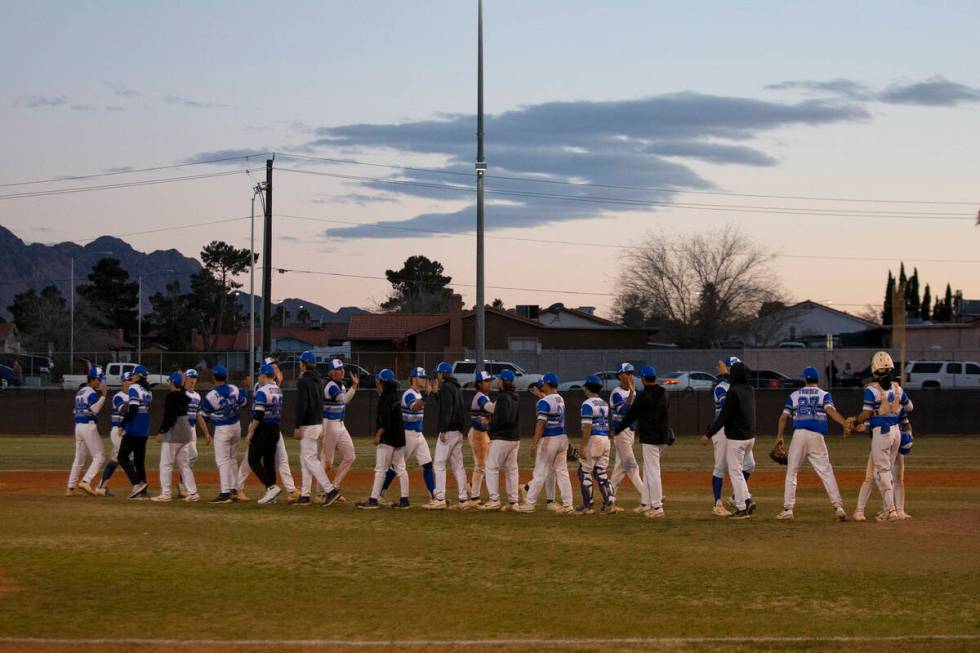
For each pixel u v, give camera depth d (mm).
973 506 22047
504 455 20531
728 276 97812
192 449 21875
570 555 15289
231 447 21516
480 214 36812
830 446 44938
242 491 22453
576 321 91250
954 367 64938
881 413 18453
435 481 20891
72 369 66500
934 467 33531
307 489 21438
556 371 68562
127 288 143625
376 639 10961
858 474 31734
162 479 21594
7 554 14992
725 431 19547
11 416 49406
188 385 22188
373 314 92312
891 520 18625
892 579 13664
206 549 15539
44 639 10891
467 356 68438
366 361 69812
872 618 11750
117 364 67812
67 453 37406
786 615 11914
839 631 11211
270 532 17125
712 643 10750
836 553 15422
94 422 23000
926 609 12133
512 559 15008
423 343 85000
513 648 10586
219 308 150500
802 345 88438
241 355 65375
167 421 21312
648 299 98562
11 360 76188
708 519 19109
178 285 152375
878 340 90500
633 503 23109
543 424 20078
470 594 12953
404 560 14906
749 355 72750
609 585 13414
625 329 87125
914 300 140875
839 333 101812
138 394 22156
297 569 14281
